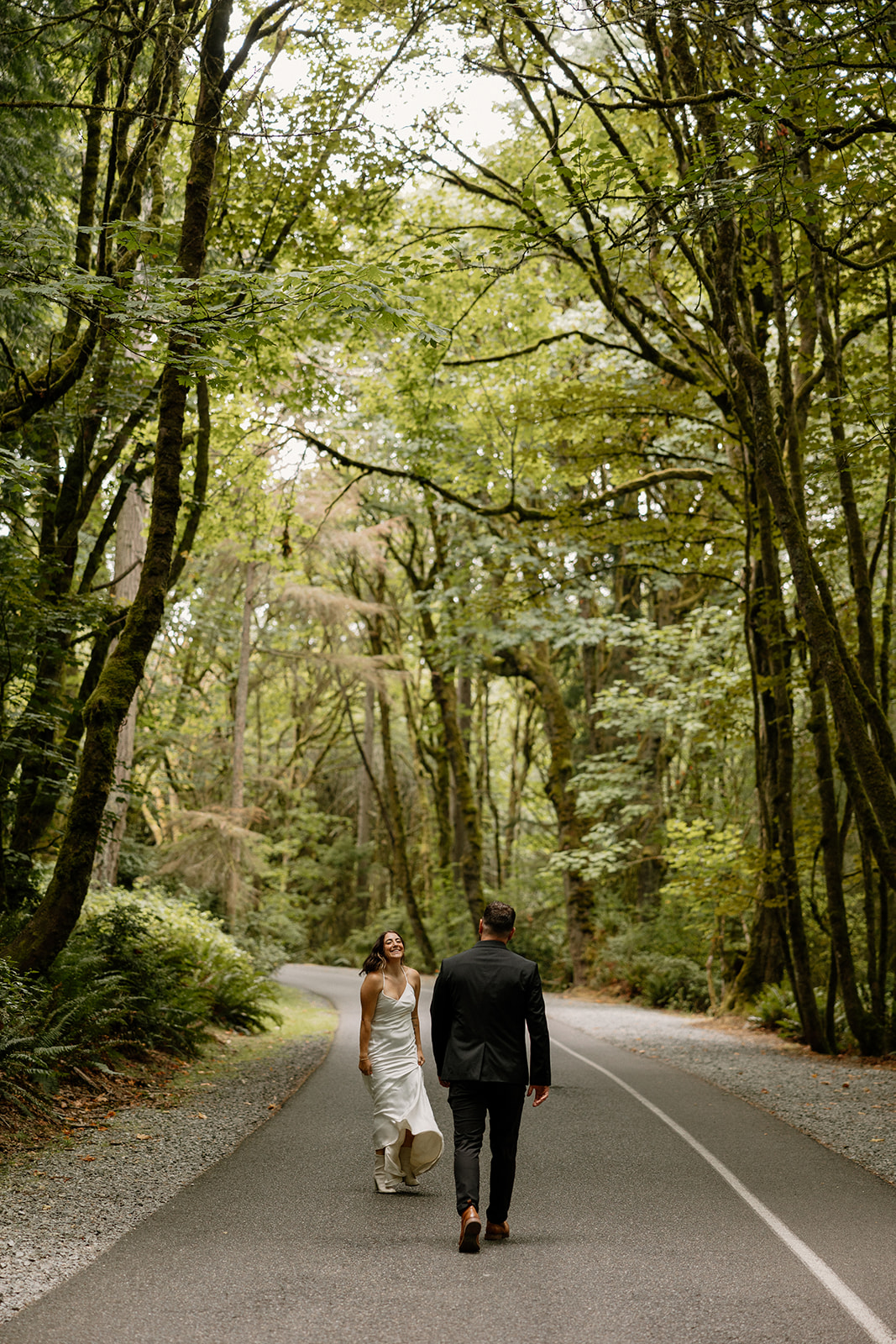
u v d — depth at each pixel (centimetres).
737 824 2159
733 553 1873
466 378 2006
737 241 1320
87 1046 1026
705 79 1160
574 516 1712
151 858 2241
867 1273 508
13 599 1105
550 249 1454
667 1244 556
